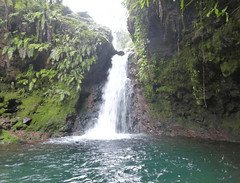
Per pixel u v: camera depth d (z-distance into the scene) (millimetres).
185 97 13523
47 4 16469
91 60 15188
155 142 11453
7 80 14516
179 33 13055
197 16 11398
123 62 17031
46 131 12758
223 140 11688
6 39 15016
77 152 9828
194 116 13367
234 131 11914
